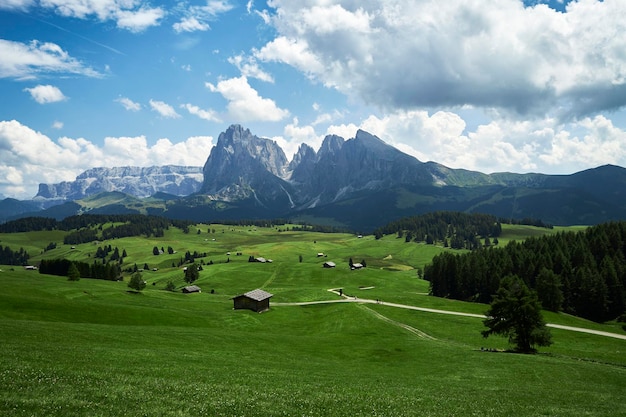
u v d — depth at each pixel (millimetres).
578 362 65625
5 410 21641
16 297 87312
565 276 162000
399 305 148500
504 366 59688
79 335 53469
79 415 22359
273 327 115312
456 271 189625
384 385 42000
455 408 32812
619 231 190375
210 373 38812
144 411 24172
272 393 32031
